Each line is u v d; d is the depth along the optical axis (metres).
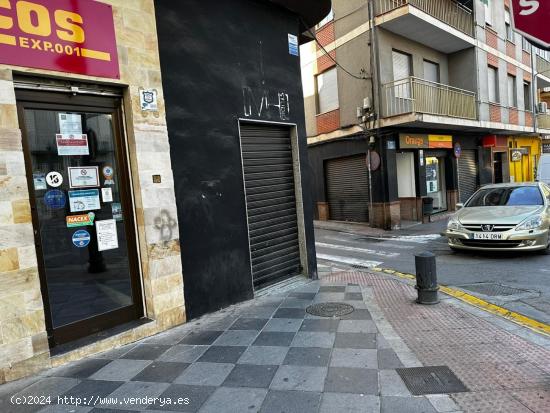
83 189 4.12
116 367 3.64
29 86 3.70
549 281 6.07
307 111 16.80
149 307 4.54
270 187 6.38
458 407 2.83
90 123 4.20
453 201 16.30
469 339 4.03
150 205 4.49
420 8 12.55
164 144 4.66
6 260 3.40
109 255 4.31
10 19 3.47
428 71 15.55
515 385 3.09
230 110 5.54
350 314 4.90
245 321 4.80
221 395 3.11
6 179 3.42
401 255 9.09
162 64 4.70
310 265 6.91
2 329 3.38
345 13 14.13
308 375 3.38
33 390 3.27
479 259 7.86
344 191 15.75
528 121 20.72
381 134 13.21
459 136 16.66
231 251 5.47
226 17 5.51
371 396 3.01
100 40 4.07
